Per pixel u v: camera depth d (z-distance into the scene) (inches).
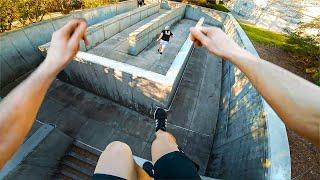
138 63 363.9
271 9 783.7
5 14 379.6
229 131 232.5
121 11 585.9
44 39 336.8
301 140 245.9
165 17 496.4
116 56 370.9
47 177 214.4
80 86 305.1
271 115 159.5
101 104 289.4
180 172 71.2
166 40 386.6
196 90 337.7
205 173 225.5
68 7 586.6
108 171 54.8
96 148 241.3
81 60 265.3
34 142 221.5
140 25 519.5
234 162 181.3
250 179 138.8
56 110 269.4
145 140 254.4
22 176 192.2
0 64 270.7
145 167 81.7
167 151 83.1
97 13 481.1
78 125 259.0
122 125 266.7
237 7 964.0
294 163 216.2
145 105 271.7
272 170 113.7
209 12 664.4
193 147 249.6
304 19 661.9
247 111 211.3
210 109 306.8
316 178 205.2
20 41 295.9
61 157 234.2
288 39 501.0
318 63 402.3
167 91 244.2
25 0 409.4
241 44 308.3
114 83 268.5
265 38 552.7
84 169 233.0
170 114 281.3
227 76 357.7
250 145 166.9
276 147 128.6
